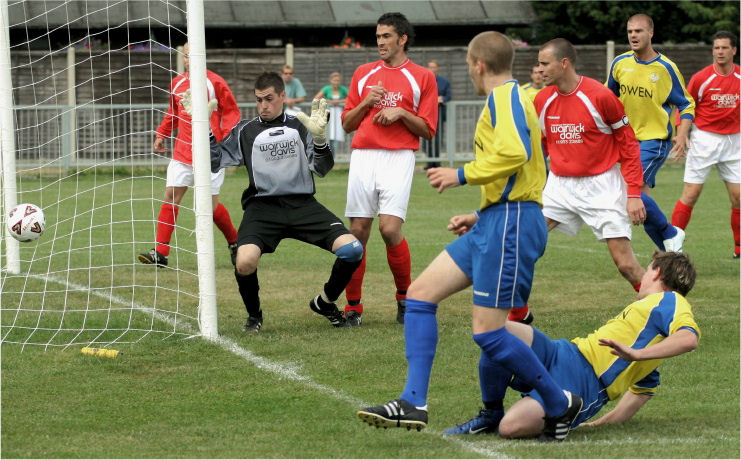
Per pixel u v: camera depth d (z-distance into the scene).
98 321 15.32
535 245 9.83
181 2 48.34
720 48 20.33
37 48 45.34
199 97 14.11
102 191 35.62
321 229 14.51
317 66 47.97
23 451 9.65
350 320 15.46
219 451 9.65
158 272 20.12
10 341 14.10
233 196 34.50
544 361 10.20
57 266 20.75
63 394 11.66
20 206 15.77
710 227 26.75
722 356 13.39
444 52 48.47
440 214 30.25
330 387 11.97
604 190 14.90
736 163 21.08
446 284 9.92
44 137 41.25
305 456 9.49
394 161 15.31
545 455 9.48
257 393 11.70
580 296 17.73
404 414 9.53
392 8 51.56
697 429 10.40
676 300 10.20
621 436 10.16
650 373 10.49
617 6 56.19
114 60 44.22
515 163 9.43
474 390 11.97
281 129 14.58
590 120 14.63
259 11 50.19
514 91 9.72
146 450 9.69
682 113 19.02
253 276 14.52
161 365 12.94
